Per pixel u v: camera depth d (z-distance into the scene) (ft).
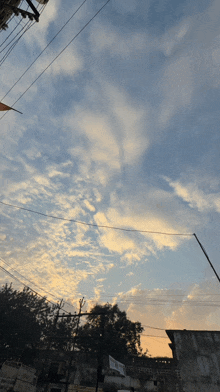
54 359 89.61
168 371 80.28
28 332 97.81
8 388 63.21
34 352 91.09
